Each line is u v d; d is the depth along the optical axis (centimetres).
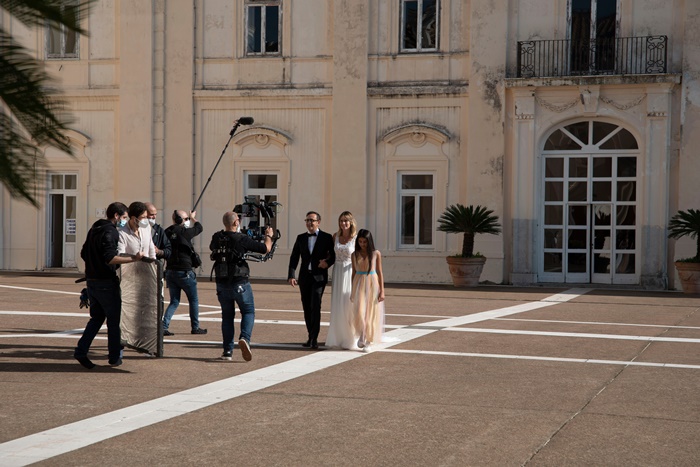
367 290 1091
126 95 2667
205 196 2666
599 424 671
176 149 2666
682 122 2330
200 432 632
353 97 2566
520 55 2455
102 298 929
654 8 2377
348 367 954
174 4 2662
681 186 2330
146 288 993
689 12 2327
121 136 2675
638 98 2364
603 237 2444
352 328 1092
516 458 564
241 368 944
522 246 2445
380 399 767
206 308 1658
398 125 2552
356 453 574
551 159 2473
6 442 596
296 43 2617
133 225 1090
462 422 675
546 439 619
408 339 1201
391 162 2555
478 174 2469
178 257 1234
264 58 2630
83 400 755
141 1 2661
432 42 2544
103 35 2694
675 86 2341
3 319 1401
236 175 2652
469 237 2366
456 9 2520
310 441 607
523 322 1440
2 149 214
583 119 2433
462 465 545
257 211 2403
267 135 2625
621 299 1980
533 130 2438
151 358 1011
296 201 2620
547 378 888
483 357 1035
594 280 2452
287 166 2619
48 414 693
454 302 1862
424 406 737
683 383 863
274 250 2442
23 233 2744
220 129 2661
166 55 2667
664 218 2342
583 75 2395
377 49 2566
